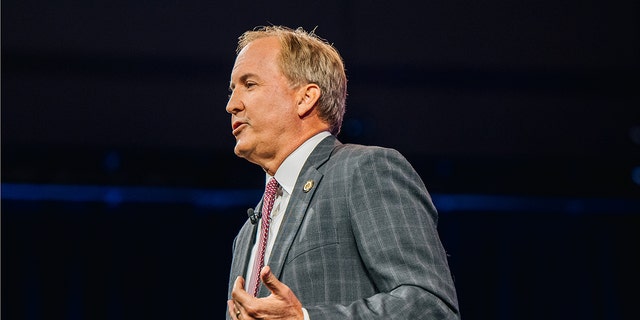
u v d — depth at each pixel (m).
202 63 8.24
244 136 2.97
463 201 9.27
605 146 8.91
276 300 2.31
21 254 9.21
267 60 3.03
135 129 8.38
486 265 9.83
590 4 8.50
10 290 9.17
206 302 9.46
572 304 9.88
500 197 9.17
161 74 8.33
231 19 8.14
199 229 9.45
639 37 8.48
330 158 2.88
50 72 8.19
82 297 9.32
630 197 9.18
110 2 8.12
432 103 8.66
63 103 8.27
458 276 9.81
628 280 9.88
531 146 8.83
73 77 8.25
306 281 2.61
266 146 2.96
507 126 8.79
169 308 9.42
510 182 9.05
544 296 9.88
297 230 2.70
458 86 8.66
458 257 9.80
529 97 8.80
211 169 8.72
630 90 8.80
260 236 2.91
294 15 8.12
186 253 9.46
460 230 9.80
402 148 8.57
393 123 8.55
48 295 9.27
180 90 8.41
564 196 9.14
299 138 2.98
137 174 8.59
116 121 8.34
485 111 8.77
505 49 8.42
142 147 8.44
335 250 2.64
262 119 2.95
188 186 8.72
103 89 8.32
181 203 9.09
